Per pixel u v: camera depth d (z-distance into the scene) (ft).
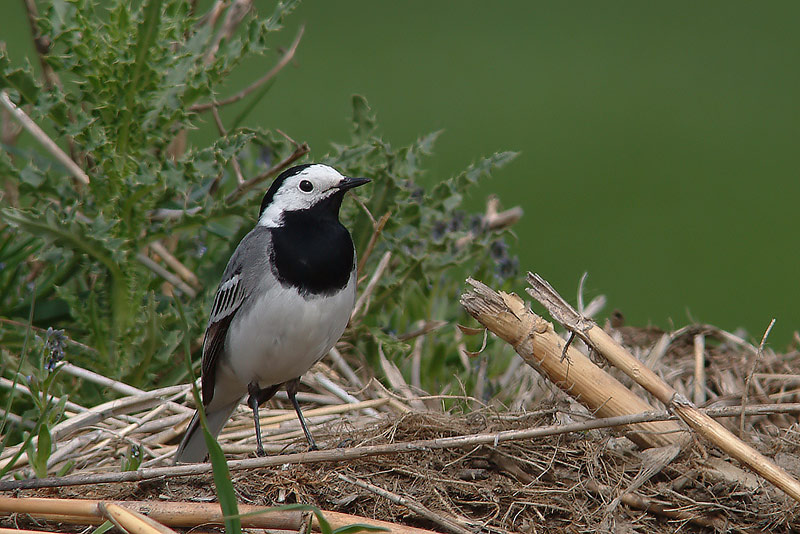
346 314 30.73
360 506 26.17
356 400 34.55
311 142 62.80
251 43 35.78
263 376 31.04
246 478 26.66
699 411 25.55
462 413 31.89
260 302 29.73
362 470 27.14
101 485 26.81
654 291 59.52
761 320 57.47
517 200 69.10
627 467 27.12
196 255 40.37
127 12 34.22
